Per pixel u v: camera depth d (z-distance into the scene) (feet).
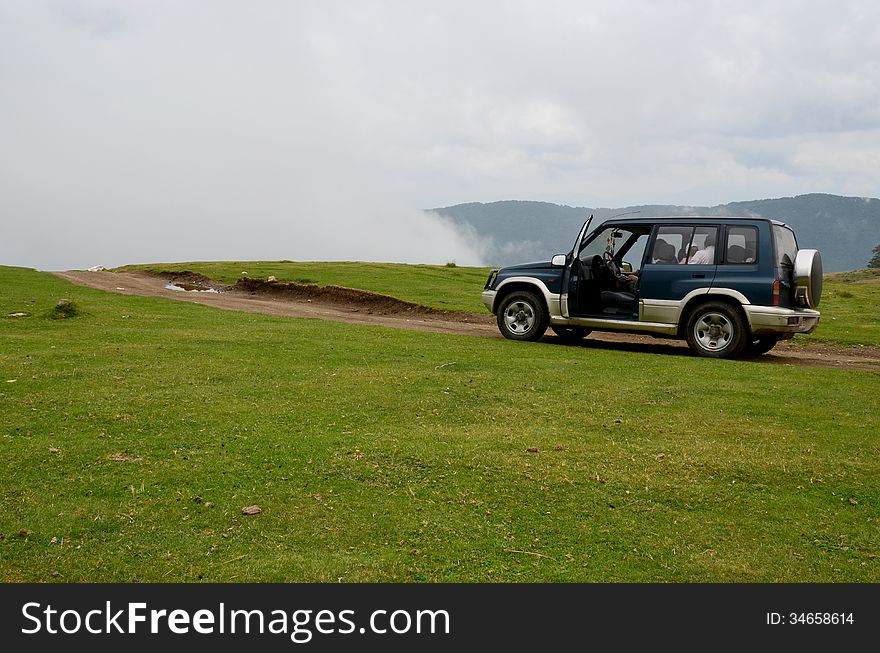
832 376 39.37
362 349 44.75
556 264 51.49
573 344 53.11
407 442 25.22
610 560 17.69
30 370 35.70
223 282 102.53
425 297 83.20
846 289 108.78
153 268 123.34
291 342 46.75
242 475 21.81
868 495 21.93
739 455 24.89
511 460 23.72
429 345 47.57
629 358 44.34
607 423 28.53
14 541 17.42
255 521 18.81
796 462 24.34
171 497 20.07
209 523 18.61
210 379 34.37
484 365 40.19
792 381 37.42
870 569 17.74
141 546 17.39
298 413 28.71
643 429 27.81
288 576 16.40
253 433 25.85
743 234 46.52
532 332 52.80
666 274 48.06
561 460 23.93
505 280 53.72
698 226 47.75
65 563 16.58
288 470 22.31
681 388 35.04
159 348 43.11
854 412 31.01
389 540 18.11
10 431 25.49
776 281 45.21
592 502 20.83
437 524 19.03
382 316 72.13
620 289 50.62
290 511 19.44
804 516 20.45
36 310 61.46
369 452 24.07
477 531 18.79
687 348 52.80
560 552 17.93
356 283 95.04
